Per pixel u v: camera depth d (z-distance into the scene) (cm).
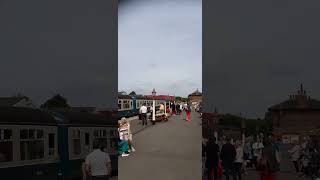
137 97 2711
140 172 1647
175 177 1598
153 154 1844
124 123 1914
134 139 2152
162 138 2128
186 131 2241
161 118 2648
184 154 1831
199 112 2617
